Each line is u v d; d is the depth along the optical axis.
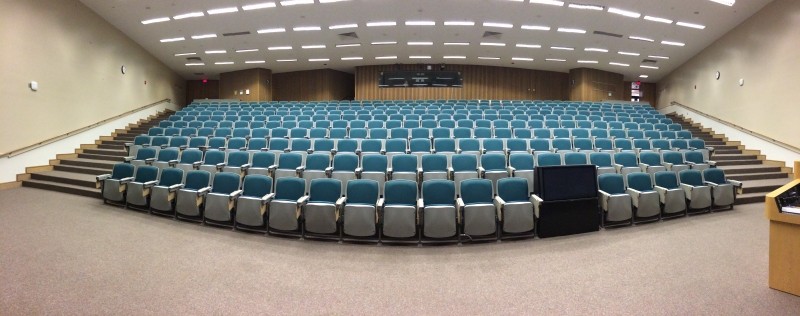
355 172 4.66
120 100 10.71
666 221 4.40
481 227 3.55
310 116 9.13
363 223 3.50
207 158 5.58
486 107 11.44
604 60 12.91
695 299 2.38
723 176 5.07
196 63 13.89
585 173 4.03
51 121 8.12
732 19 9.10
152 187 4.51
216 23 9.71
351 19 9.27
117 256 3.09
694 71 11.99
